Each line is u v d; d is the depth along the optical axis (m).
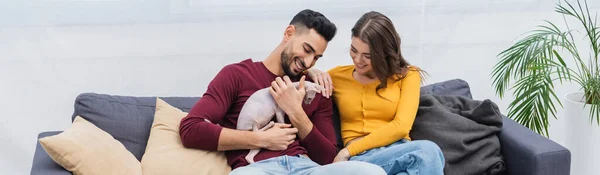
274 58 2.31
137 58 2.82
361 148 2.27
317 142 2.21
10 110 2.79
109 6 2.75
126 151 2.17
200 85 2.89
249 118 2.18
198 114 2.18
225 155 2.23
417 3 2.96
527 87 2.76
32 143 2.83
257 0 2.86
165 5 2.79
